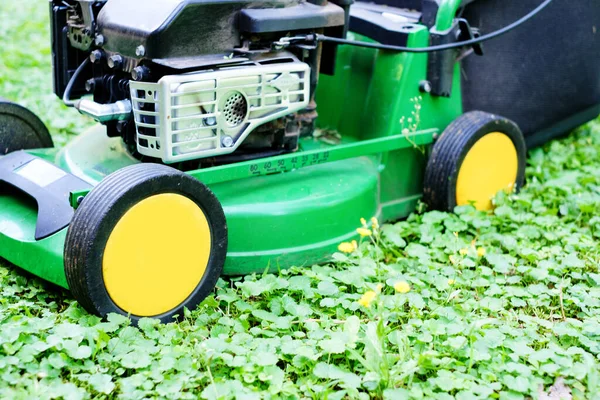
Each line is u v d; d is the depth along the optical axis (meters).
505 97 3.60
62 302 2.53
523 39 3.53
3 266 2.66
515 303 2.59
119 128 2.66
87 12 2.64
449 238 3.04
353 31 3.25
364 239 2.96
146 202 2.26
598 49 3.70
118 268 2.25
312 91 2.92
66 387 1.97
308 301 2.54
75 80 2.82
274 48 2.65
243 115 2.57
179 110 2.39
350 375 2.07
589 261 2.91
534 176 3.69
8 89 4.48
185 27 2.42
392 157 3.19
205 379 2.11
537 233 3.11
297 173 2.93
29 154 2.76
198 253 2.43
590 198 3.41
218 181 2.60
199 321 2.38
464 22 3.15
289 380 2.13
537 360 2.21
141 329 2.34
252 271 2.68
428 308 2.54
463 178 3.21
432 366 2.15
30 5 6.82
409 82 3.15
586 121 3.96
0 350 2.11
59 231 2.42
